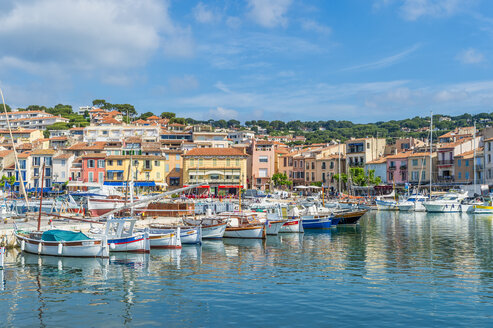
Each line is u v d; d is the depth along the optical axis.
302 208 88.75
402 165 140.62
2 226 54.28
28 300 29.55
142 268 38.78
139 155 126.88
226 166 132.75
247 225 57.69
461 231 65.12
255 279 34.75
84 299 29.73
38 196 115.88
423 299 29.23
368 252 46.94
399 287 32.12
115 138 158.50
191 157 132.50
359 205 100.75
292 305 28.16
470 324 24.83
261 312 26.92
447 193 111.31
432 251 47.19
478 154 126.56
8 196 104.25
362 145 150.62
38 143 151.25
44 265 39.88
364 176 138.50
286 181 146.25
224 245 52.34
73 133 196.88
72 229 54.97
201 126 171.25
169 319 25.97
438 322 25.14
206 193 117.69
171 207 75.00
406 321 25.30
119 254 45.22
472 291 31.03
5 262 41.09
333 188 151.62
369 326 24.59
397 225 74.81
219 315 26.50
